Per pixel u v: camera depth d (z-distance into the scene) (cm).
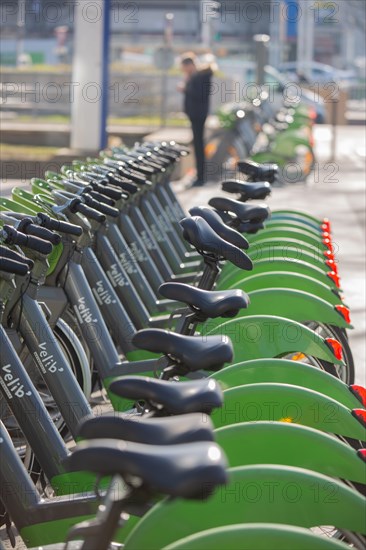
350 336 846
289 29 4172
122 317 566
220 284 630
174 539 310
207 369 336
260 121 2198
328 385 416
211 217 553
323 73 4691
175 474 213
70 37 2903
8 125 2364
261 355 486
